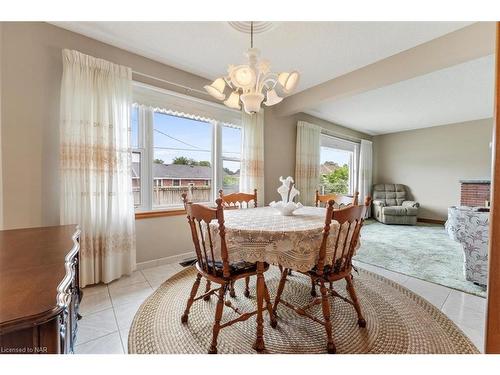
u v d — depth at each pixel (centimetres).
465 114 456
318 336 150
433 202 566
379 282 228
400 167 620
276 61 246
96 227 213
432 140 565
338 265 153
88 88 204
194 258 289
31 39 188
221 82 166
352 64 253
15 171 184
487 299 64
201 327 159
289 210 185
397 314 174
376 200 596
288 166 404
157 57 245
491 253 63
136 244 249
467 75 287
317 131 438
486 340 65
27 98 188
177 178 287
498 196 62
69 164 196
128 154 228
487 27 182
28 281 70
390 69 237
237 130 345
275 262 137
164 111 268
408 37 204
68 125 195
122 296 198
